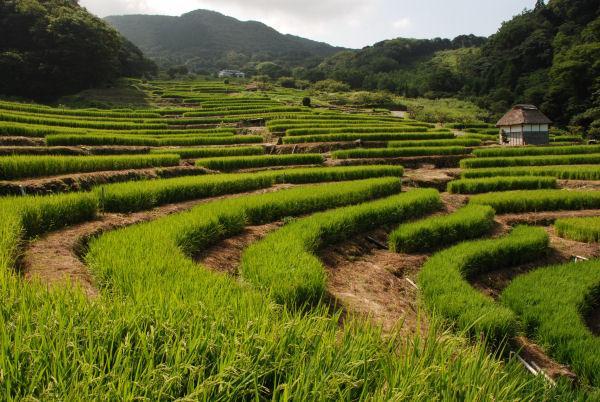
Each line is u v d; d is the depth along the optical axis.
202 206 12.79
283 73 153.38
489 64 112.31
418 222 14.38
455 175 25.81
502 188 21.95
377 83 121.00
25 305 3.88
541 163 28.17
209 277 6.38
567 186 23.27
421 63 151.88
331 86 105.12
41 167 14.71
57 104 64.81
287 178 21.47
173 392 3.10
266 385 3.57
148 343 3.49
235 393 3.19
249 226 13.09
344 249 12.42
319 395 3.22
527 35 109.44
